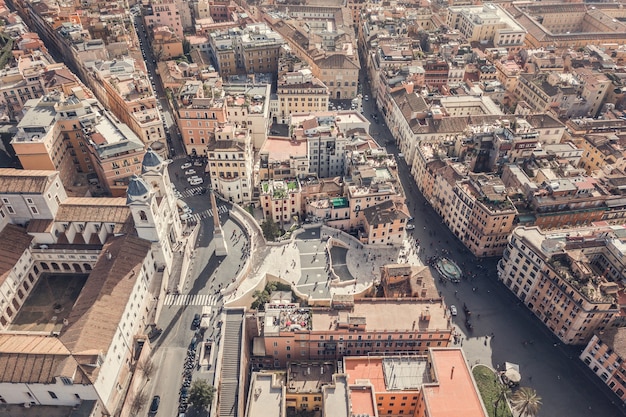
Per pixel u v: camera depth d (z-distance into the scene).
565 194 174.75
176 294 147.62
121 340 121.56
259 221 180.38
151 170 144.12
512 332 154.12
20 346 112.94
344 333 133.75
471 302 163.12
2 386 108.81
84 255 145.00
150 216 136.00
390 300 144.00
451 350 130.50
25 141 159.75
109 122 182.00
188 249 160.25
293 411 132.00
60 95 181.25
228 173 182.62
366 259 172.50
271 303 142.25
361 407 118.12
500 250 178.25
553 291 148.50
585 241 155.00
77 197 161.12
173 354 131.75
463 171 189.25
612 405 135.75
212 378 125.31
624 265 148.00
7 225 143.12
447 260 176.38
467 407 116.88
